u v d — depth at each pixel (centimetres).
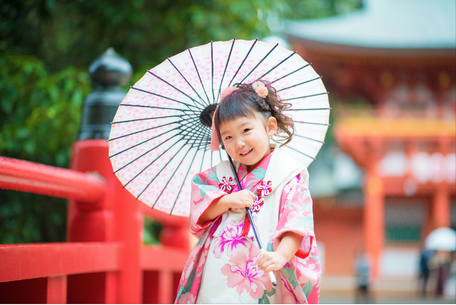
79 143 390
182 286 231
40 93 539
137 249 382
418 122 2492
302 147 261
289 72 249
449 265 2205
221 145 258
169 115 254
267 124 231
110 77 401
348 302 1844
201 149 265
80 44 736
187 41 720
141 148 257
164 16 704
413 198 2661
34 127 526
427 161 2538
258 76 249
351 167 2912
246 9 668
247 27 694
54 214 597
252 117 225
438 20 2753
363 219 2761
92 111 394
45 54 714
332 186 2570
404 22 2731
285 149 262
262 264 203
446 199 2528
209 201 226
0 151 548
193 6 681
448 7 2858
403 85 2623
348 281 2481
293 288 219
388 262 2619
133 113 252
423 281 1995
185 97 251
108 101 393
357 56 2566
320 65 2672
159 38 739
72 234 372
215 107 251
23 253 249
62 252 287
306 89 253
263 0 695
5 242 545
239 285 216
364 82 2666
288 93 253
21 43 646
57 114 525
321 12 2648
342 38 2484
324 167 2655
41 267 265
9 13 619
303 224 214
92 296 358
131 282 377
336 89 2788
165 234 607
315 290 223
